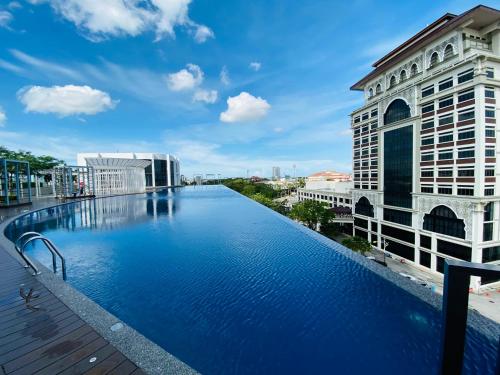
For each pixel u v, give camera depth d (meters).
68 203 21.95
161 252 9.10
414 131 25.09
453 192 21.31
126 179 38.62
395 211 28.36
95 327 3.07
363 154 34.12
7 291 4.08
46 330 3.02
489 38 20.95
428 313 4.57
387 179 29.38
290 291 5.83
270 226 13.80
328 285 6.07
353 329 4.30
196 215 17.78
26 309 3.50
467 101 19.94
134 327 4.52
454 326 1.46
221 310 5.07
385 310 4.80
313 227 40.53
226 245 10.09
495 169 19.55
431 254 23.59
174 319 4.78
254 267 7.48
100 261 8.20
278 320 4.64
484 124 19.00
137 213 18.70
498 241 19.97
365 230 33.84
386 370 3.44
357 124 35.19
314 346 3.92
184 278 6.72
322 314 4.80
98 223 14.91
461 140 20.52
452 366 1.50
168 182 61.59
